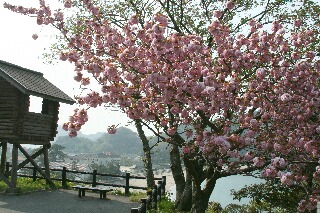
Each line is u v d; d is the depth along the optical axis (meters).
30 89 13.45
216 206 19.33
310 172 9.43
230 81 7.88
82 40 9.02
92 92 7.58
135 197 14.29
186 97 7.56
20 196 13.43
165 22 7.21
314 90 8.74
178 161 13.73
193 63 7.65
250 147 8.37
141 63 7.71
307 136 8.71
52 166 87.31
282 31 8.51
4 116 13.87
